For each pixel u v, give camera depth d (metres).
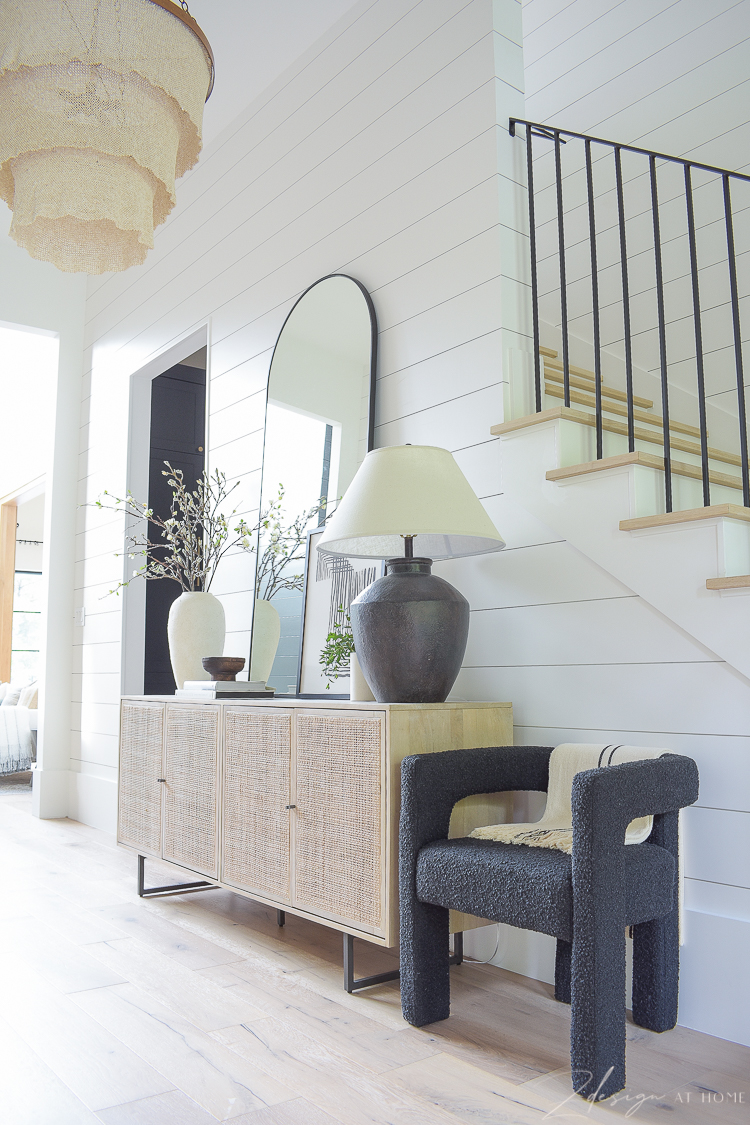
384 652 2.13
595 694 2.17
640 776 1.62
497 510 2.45
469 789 1.95
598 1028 1.50
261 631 3.31
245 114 3.86
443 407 2.65
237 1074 1.61
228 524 3.72
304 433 3.21
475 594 2.52
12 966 2.23
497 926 2.32
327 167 3.29
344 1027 1.84
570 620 2.24
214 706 2.63
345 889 2.05
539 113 3.82
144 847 2.99
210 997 2.01
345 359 3.03
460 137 2.70
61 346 5.27
